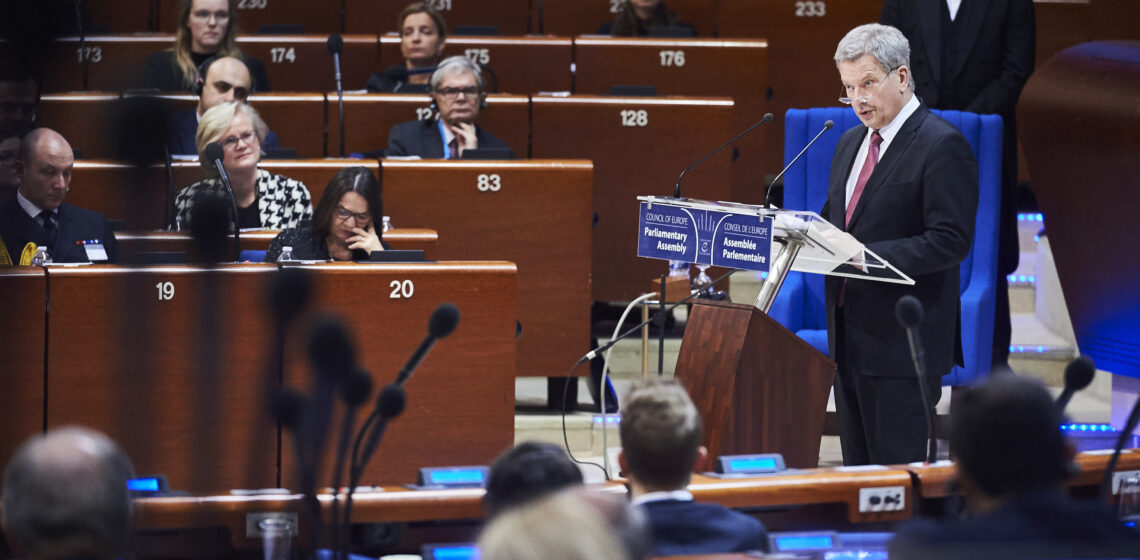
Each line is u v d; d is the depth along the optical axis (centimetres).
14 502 677
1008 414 773
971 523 763
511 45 2398
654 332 2047
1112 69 1683
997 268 1836
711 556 816
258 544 945
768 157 2503
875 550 949
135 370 1232
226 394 1248
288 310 1243
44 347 1217
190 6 2188
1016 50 1966
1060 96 1738
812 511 1041
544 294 1831
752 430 1241
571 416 1808
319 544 952
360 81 2464
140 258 1259
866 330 1344
